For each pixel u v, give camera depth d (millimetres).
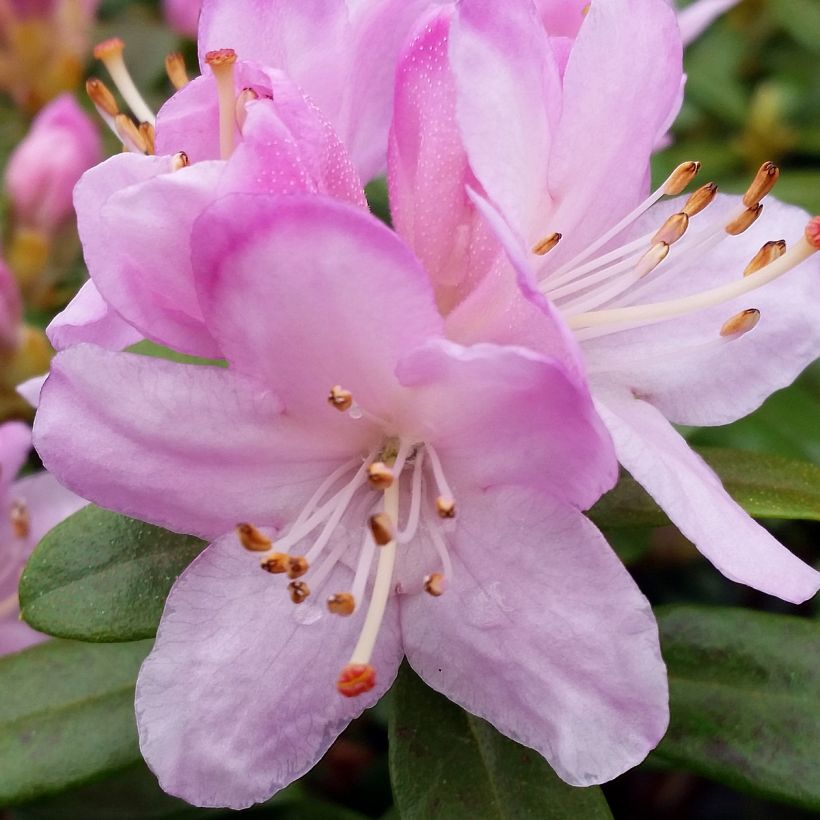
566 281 120
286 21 116
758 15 238
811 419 181
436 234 118
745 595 203
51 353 173
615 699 104
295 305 102
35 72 204
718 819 199
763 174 119
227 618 110
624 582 105
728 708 126
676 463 110
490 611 108
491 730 125
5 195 187
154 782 158
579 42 114
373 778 192
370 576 113
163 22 227
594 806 121
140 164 108
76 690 134
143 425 106
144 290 109
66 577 124
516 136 109
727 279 128
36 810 156
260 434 109
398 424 112
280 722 110
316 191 107
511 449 107
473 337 115
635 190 122
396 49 126
